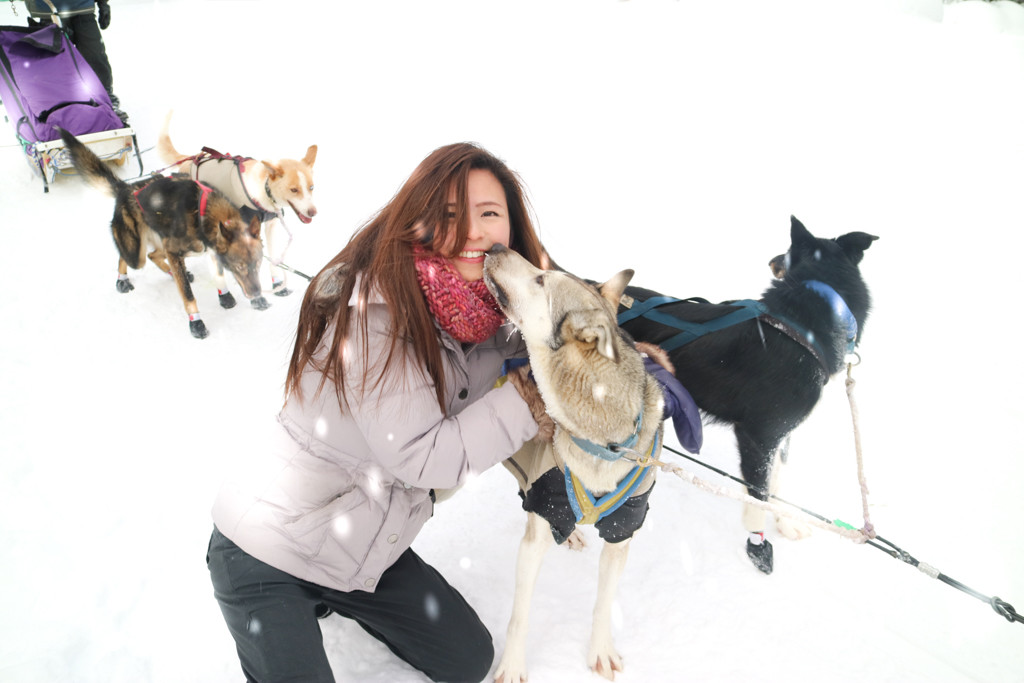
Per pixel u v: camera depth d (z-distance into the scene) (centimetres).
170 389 379
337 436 188
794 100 798
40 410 352
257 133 739
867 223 538
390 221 181
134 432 343
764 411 243
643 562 273
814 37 1002
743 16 1096
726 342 242
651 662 233
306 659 183
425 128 740
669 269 477
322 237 541
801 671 229
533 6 1205
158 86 899
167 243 404
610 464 190
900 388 370
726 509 297
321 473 192
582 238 522
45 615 246
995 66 891
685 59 934
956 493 299
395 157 674
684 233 527
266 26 1196
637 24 1082
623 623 248
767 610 251
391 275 174
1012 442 328
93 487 306
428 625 207
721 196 588
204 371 397
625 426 184
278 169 441
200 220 400
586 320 176
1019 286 454
